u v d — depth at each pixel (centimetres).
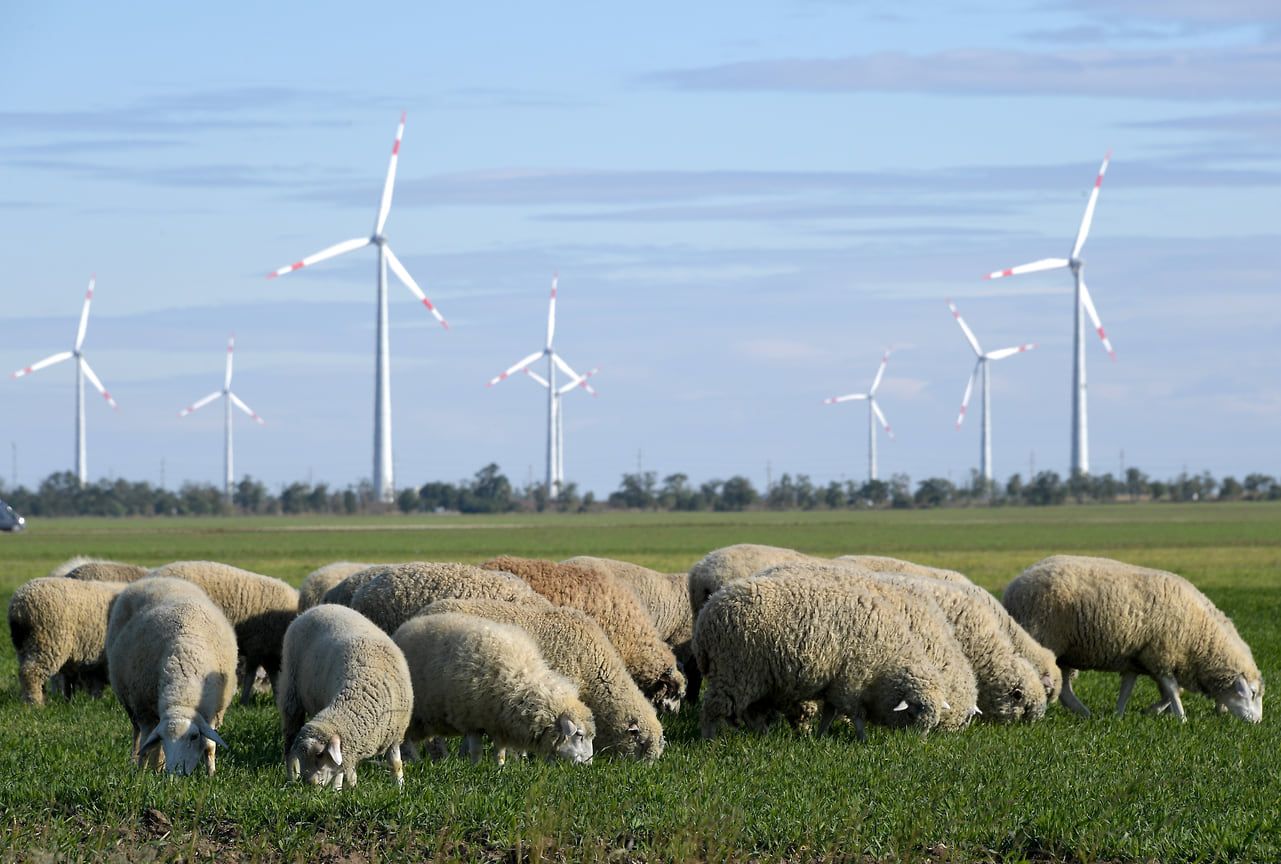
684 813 1287
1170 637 2150
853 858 1220
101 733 1820
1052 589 2181
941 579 2298
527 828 1229
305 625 1636
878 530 13800
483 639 1605
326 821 1270
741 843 1248
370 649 1488
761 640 1798
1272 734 1900
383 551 9344
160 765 1501
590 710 1689
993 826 1292
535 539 11856
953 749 1678
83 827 1241
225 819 1280
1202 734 1873
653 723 1725
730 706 1827
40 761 1531
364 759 1545
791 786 1441
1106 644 2156
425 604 1856
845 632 1802
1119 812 1337
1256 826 1281
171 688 1580
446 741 1731
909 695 1802
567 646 1727
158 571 2159
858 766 1558
